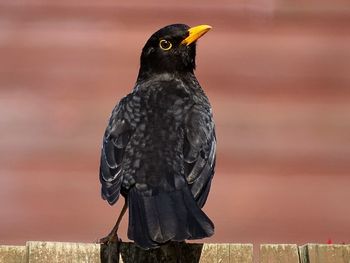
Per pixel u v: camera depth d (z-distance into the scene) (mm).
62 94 15898
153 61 11992
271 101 15945
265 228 14578
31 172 15055
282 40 16609
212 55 16375
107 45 16406
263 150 15391
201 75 16203
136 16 16672
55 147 15312
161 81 11789
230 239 14477
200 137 10805
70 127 15523
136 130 10758
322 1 16969
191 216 9711
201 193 10391
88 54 16297
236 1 16875
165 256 9656
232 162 15258
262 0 16828
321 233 14594
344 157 15359
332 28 16797
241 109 15805
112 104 15781
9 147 15258
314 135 15578
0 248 9477
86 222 14633
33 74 16078
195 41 12047
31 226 14633
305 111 15852
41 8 16703
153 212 9773
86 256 9555
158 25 16641
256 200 14859
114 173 10375
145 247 9391
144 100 11148
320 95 16047
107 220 14672
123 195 10391
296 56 16453
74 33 16516
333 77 16250
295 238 14625
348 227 14719
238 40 16547
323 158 15352
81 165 15148
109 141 10758
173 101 11180
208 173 10594
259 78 16188
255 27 16703
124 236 14430
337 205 14867
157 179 10203
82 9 16703
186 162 10508
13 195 14836
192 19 16703
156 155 10461
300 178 15133
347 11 16891
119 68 16188
